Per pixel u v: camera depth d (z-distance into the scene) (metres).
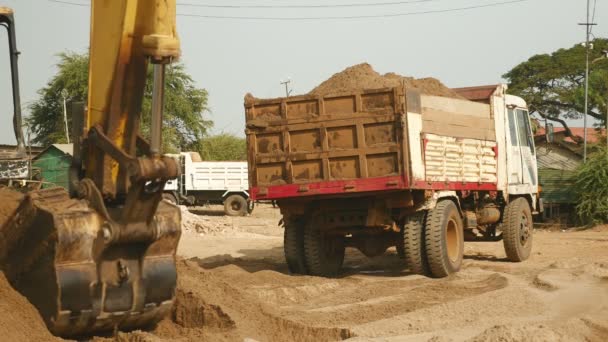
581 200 32.31
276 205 15.08
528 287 12.71
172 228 7.92
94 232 7.39
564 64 56.59
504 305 10.84
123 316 7.68
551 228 32.88
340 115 13.74
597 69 55.44
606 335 9.01
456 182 14.96
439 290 12.56
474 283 13.44
